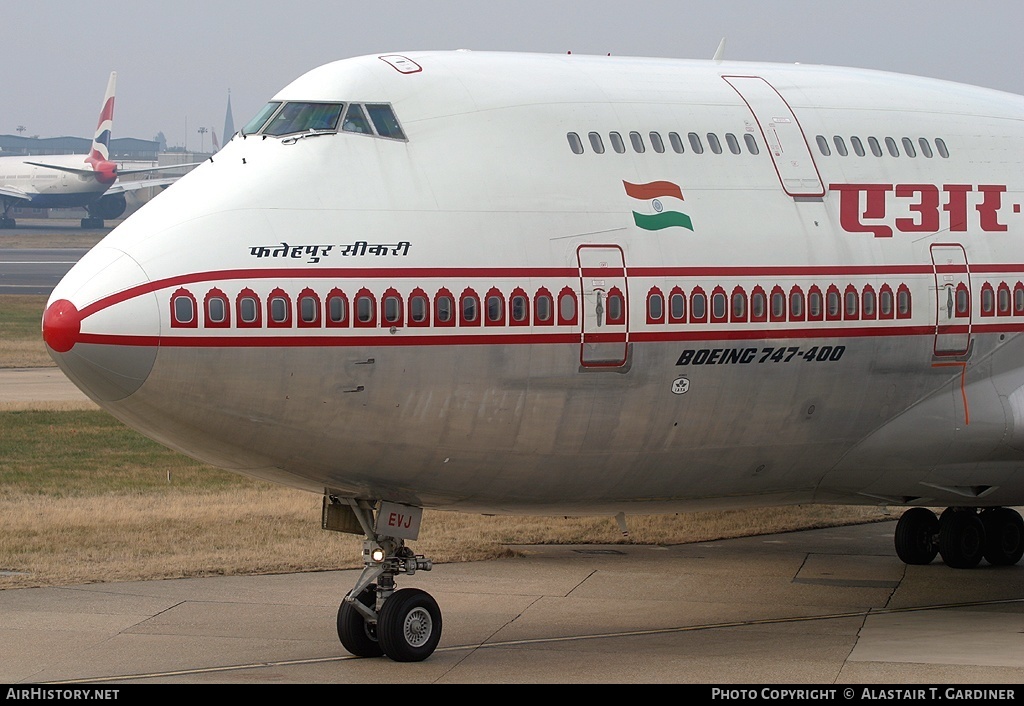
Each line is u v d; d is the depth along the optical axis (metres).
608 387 31.75
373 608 31.88
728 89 36.28
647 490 34.25
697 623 36.06
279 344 28.80
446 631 34.84
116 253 28.92
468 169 31.44
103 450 66.38
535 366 30.86
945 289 35.94
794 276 33.84
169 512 51.19
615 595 39.75
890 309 35.16
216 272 28.69
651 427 32.62
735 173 34.28
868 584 41.72
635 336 31.78
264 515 51.03
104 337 27.94
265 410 29.27
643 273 31.98
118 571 41.56
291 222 29.59
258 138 31.75
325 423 29.75
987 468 37.75
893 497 38.50
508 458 31.62
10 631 34.25
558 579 41.97
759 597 39.66
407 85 32.47
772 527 52.06
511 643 33.47
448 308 30.02
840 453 35.78
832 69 39.78
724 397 33.22
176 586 39.97
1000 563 45.00
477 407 30.59
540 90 33.59
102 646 32.81
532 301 30.77
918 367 35.72
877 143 36.66
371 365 29.48
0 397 86.75
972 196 37.09
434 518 51.75
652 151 33.53
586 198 32.09
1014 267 37.06
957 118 38.62
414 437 30.45
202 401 28.92
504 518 52.12
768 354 33.47
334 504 33.53
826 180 35.31
